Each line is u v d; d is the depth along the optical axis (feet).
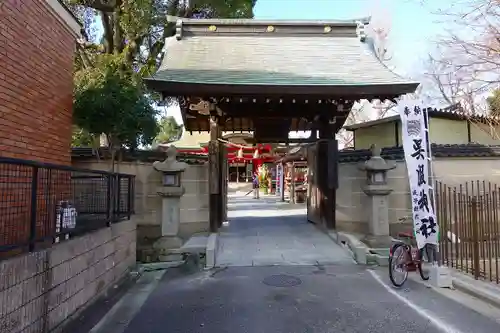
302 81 27.89
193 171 34.35
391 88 27.45
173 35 39.09
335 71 30.81
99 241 18.43
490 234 23.91
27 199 16.43
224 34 36.86
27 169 16.89
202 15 46.75
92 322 15.38
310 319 15.89
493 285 19.48
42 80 20.95
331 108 33.76
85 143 37.19
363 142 50.11
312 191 40.63
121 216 23.00
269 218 46.06
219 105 33.32
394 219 32.60
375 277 22.74
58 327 13.64
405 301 18.20
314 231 35.65
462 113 40.27
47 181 15.24
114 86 27.91
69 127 24.63
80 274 15.93
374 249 27.55
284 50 34.81
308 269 24.76
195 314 16.66
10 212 15.33
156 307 17.66
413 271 22.76
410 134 22.65
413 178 22.22
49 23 21.68
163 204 28.40
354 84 27.30
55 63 22.56
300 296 19.15
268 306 17.63
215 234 31.17
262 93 27.30
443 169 32.53
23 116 18.95
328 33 37.50
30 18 19.52
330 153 33.96
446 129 44.04
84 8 42.39
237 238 32.68
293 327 15.05
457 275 21.62
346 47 35.86
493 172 33.01
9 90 17.67
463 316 16.11
